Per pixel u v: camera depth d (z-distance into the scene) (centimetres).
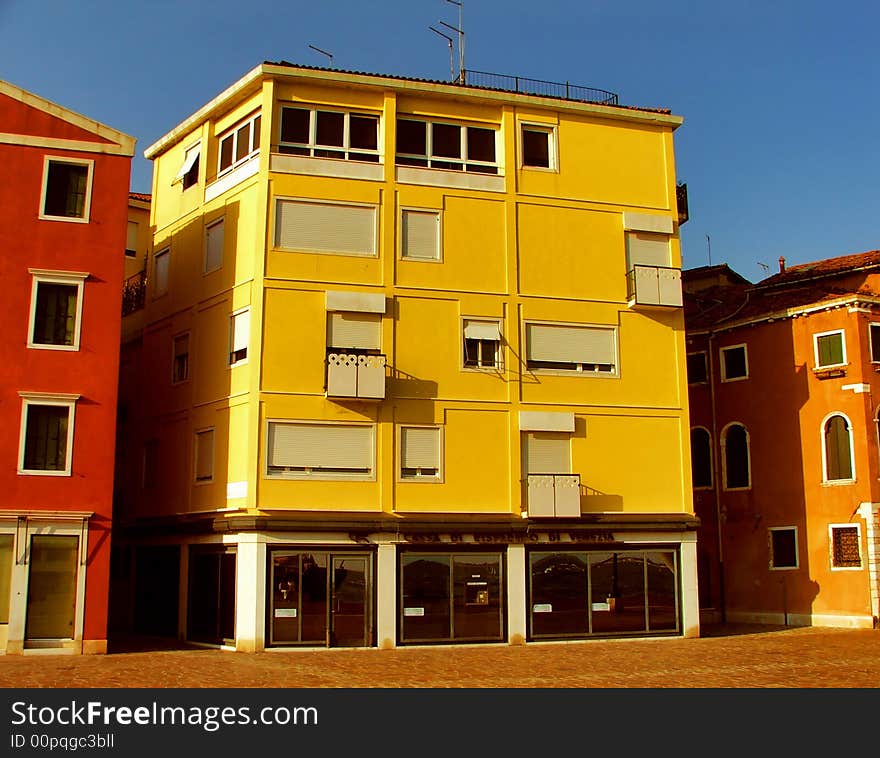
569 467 2817
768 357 3394
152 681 1880
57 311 2498
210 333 2853
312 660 2273
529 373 2819
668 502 2880
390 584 2602
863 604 3042
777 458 3325
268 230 2698
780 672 2016
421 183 2827
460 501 2706
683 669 2077
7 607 2342
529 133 2970
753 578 3347
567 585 2736
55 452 2447
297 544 2559
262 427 2605
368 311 2711
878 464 3108
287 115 2789
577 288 2906
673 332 2978
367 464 2664
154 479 3064
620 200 2998
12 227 2478
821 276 3578
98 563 2427
